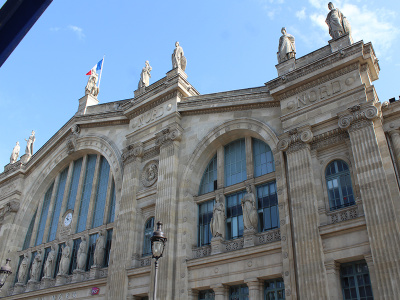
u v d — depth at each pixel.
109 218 31.86
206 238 25.66
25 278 34.78
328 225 19.72
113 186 33.12
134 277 25.94
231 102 27.03
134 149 30.31
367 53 22.05
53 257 33.34
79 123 36.75
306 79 23.34
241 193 25.58
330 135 21.92
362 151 19.98
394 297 16.50
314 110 22.72
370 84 21.73
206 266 23.77
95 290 28.08
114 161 32.75
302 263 19.59
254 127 25.72
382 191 18.62
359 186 19.52
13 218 38.41
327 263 19.19
